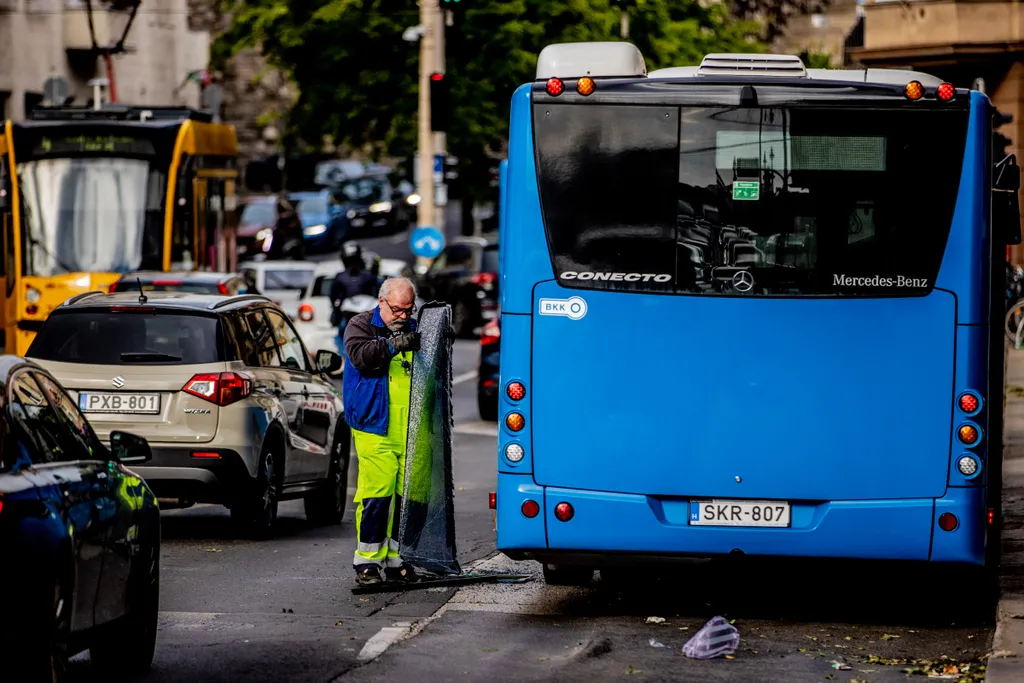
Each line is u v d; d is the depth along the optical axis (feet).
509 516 69.51
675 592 80.79
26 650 46.88
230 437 96.22
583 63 69.92
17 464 49.67
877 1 313.32
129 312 97.91
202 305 99.19
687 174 68.64
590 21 304.71
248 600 77.51
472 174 316.60
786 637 69.10
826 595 80.48
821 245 68.08
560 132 69.21
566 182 69.10
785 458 68.23
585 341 69.00
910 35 306.35
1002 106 296.92
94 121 195.83
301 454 105.19
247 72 561.02
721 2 334.65
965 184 67.72
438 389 80.02
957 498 67.67
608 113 69.00
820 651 66.18
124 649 59.82
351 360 79.66
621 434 68.95
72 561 50.19
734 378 68.39
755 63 69.05
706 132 68.59
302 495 107.14
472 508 115.44
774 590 81.76
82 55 374.43
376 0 307.99
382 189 493.36
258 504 98.63
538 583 82.89
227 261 211.20
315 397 109.09
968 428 67.67
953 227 67.67
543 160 69.21
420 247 263.90
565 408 69.15
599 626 70.90
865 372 67.97
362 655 64.23
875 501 68.03
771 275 68.23
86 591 53.06
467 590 80.43
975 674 60.85
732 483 68.44
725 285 68.39
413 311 80.74
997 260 72.18
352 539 101.50
